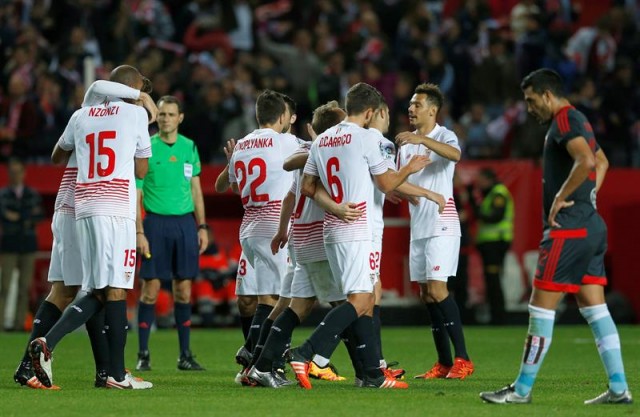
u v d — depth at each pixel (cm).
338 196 3152
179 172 4275
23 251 6625
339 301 3297
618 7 9225
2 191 6625
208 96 7669
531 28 8775
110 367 3228
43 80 7500
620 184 7469
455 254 3809
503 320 7144
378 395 3000
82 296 3241
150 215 4231
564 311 7488
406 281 7381
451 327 3756
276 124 3666
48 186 6969
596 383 3522
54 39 8494
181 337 4191
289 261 3416
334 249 3147
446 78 8488
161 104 4256
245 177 3622
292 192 3319
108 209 3183
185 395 3008
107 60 8188
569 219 2767
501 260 7062
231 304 7025
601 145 8006
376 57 8725
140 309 4181
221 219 7362
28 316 6831
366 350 3225
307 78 8569
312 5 9600
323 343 3130
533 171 7431
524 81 2848
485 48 8938
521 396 2811
